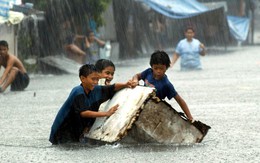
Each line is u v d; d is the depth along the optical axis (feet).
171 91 59.52
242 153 51.65
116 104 57.26
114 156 50.80
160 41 260.01
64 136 57.93
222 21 269.64
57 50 177.06
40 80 140.77
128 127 53.72
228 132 62.90
